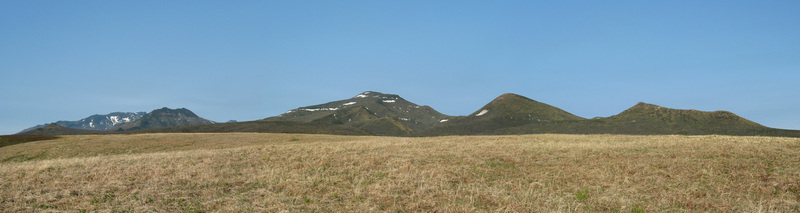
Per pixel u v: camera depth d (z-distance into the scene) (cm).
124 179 1966
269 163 2430
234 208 1499
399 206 1516
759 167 1995
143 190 1738
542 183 1850
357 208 1502
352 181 1934
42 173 2142
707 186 1727
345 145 3400
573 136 4256
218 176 2039
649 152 2594
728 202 1495
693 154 2411
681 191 1650
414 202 1562
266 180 1939
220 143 5294
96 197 1642
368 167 2228
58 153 4428
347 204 1548
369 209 1479
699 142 3050
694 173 1941
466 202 1555
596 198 1589
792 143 2833
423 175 1978
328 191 1747
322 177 2011
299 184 1850
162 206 1530
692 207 1473
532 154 2616
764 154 2306
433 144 3381
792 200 1487
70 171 2202
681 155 2403
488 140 3850
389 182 1866
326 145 3428
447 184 1834
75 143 5122
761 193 1602
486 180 1948
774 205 1444
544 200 1575
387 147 3158
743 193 1606
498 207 1498
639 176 1928
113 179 1966
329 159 2495
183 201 1600
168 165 2369
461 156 2542
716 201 1516
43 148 4709
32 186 1812
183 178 1966
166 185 1845
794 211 1400
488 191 1708
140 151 4619
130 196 1656
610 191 1678
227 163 2411
